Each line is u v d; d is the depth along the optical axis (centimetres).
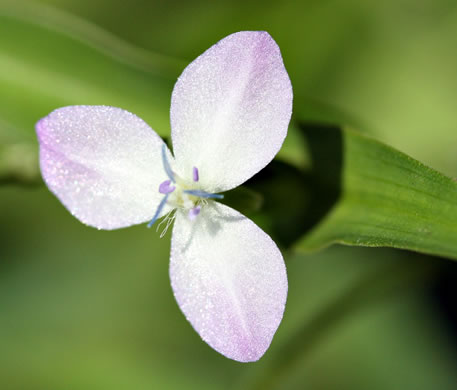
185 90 8
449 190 8
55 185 8
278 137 8
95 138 8
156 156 8
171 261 8
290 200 9
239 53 8
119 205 8
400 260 9
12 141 9
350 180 8
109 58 9
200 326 8
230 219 8
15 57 9
